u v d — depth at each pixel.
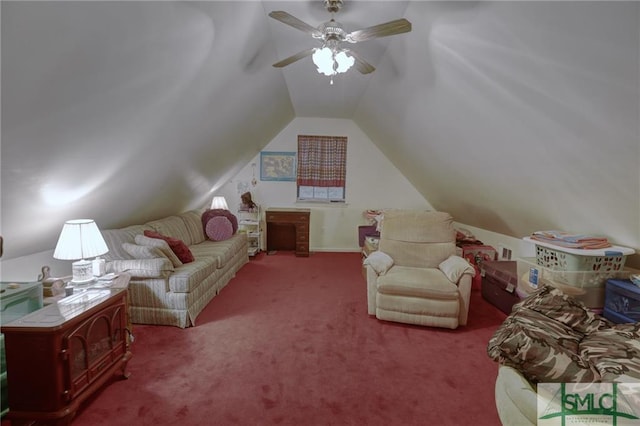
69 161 1.67
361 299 3.21
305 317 2.77
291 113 4.67
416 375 1.96
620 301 2.04
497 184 2.66
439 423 1.58
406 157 4.20
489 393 1.80
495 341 1.30
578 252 2.07
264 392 1.78
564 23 1.15
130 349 2.18
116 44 1.31
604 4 0.98
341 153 5.16
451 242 3.05
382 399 1.74
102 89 1.45
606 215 1.96
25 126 1.28
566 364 1.10
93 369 1.63
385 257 2.95
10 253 2.00
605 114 1.31
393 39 2.23
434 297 2.52
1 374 1.53
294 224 5.05
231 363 2.06
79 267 1.97
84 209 2.22
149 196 2.99
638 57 1.03
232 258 3.87
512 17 1.32
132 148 2.06
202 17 1.60
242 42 2.10
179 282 2.53
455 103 2.18
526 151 1.98
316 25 2.16
